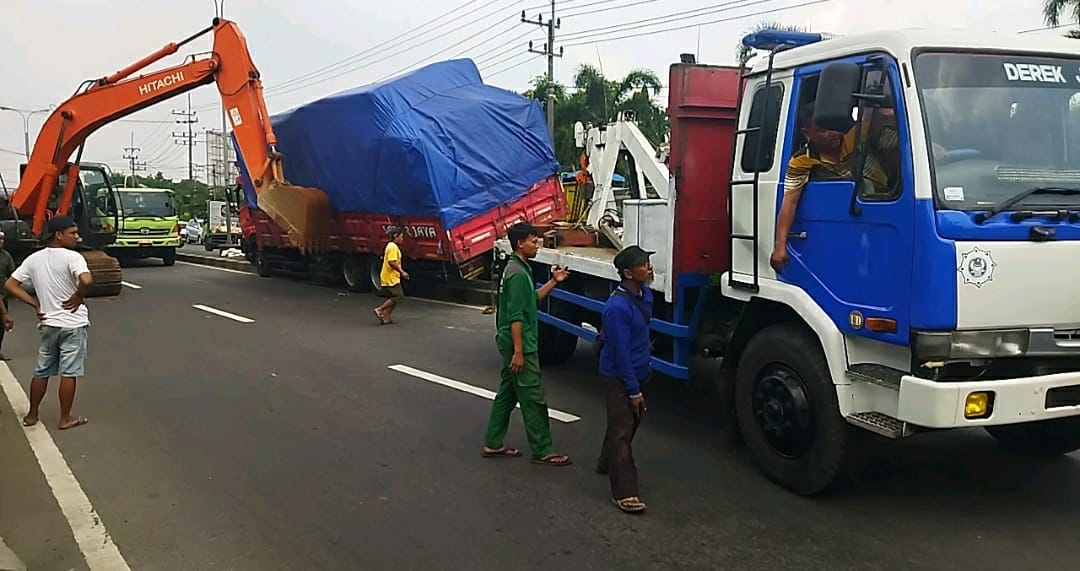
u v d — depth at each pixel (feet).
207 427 21.98
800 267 16.17
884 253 14.28
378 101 46.06
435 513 15.96
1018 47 14.80
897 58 14.23
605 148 31.76
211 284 62.54
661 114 97.91
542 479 17.88
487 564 13.74
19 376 28.78
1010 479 17.60
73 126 50.90
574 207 36.78
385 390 26.27
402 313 45.21
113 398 25.25
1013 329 13.74
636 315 16.29
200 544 14.60
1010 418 13.62
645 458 19.22
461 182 45.52
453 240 45.19
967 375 14.16
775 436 16.96
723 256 19.88
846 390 15.19
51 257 21.77
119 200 80.59
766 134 17.15
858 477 16.02
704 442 20.45
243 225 71.92
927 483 17.35
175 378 28.14
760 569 13.51
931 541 14.51
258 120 48.42
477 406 24.22
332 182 51.70
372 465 18.83
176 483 17.66
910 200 13.74
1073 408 14.05
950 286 13.43
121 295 54.54
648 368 16.72
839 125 14.02
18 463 19.03
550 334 29.68
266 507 16.29
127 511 16.10
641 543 14.53
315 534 14.99
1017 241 13.73
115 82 50.96
